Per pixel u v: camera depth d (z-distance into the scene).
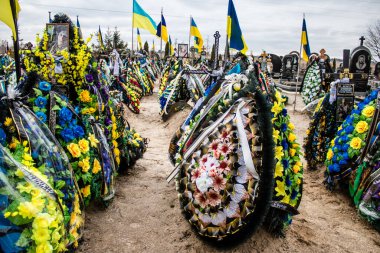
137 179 5.27
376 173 4.27
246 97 3.34
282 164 3.46
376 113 4.57
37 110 3.35
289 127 3.74
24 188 2.34
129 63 15.51
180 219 4.01
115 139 4.76
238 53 4.51
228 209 3.20
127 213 4.12
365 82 10.00
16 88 3.34
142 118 10.72
